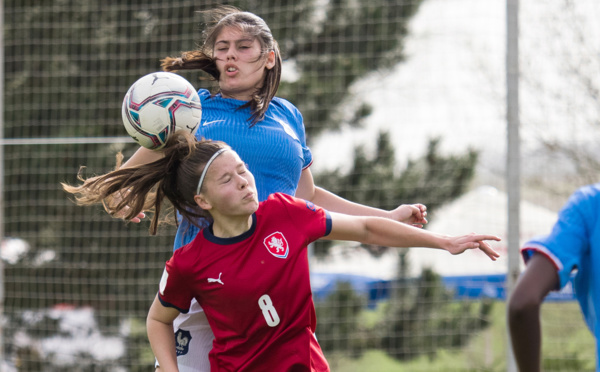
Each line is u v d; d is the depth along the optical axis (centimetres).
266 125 1115
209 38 1139
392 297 3375
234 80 1110
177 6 3184
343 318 3362
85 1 3375
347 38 3525
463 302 3194
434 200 3472
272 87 1126
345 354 3294
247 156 1095
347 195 3497
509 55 1966
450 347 3142
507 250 1942
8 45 3438
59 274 3222
